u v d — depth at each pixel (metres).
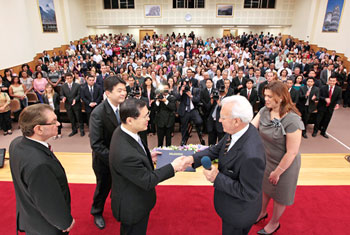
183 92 4.33
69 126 5.93
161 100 3.92
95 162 2.05
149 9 16.64
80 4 16.02
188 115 4.41
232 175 1.38
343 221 2.22
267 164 1.88
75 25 15.16
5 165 3.26
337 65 8.34
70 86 5.07
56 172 1.36
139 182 1.39
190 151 3.19
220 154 1.51
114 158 1.42
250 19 16.69
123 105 1.43
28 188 1.26
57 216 1.32
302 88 5.02
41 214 1.38
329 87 4.81
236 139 1.37
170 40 16.52
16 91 5.82
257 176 1.27
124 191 1.48
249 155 1.27
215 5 16.39
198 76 7.31
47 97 5.25
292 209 2.39
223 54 12.39
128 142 1.44
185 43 15.44
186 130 4.57
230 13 16.58
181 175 3.02
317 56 12.31
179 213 2.35
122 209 1.50
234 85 6.12
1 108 4.93
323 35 13.05
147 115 1.47
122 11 16.80
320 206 2.43
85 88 5.05
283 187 1.85
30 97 6.29
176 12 16.64
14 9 8.30
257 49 14.30
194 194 2.64
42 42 11.49
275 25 16.91
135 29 18.20
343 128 5.65
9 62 7.94
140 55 13.00
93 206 2.19
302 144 4.80
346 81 7.64
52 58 11.03
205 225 2.20
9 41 7.96
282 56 10.97
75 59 11.02
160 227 2.18
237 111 1.27
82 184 2.85
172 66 8.65
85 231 2.13
